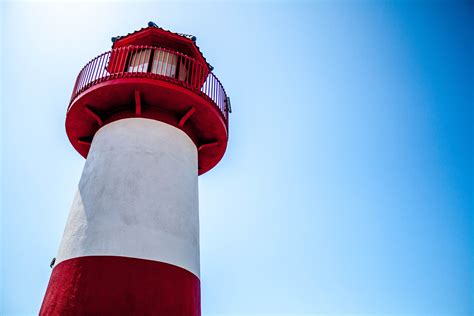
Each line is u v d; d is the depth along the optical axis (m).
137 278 9.16
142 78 12.02
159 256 9.78
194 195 12.23
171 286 9.55
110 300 8.70
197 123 13.49
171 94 12.38
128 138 11.77
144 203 10.49
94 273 9.02
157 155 11.66
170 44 15.20
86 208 10.41
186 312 9.59
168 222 10.57
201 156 14.74
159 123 12.48
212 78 14.09
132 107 12.70
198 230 11.88
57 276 9.45
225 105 14.75
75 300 8.73
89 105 12.71
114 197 10.38
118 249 9.44
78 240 9.77
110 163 11.19
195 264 10.82
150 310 8.92
